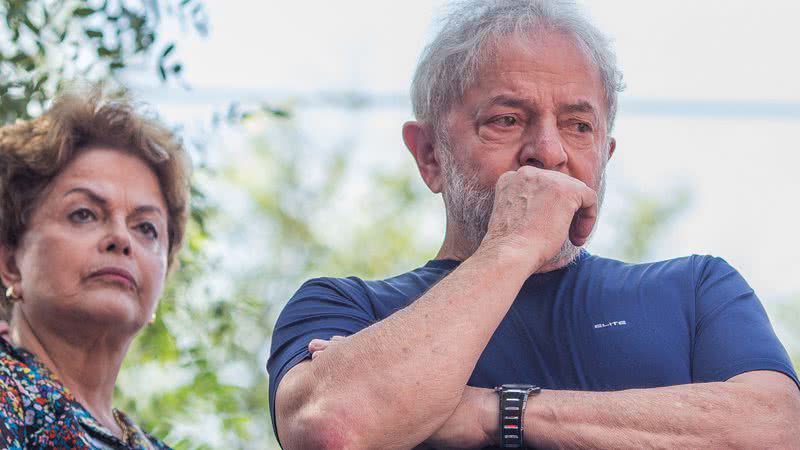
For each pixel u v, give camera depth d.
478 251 3.34
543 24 3.66
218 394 5.87
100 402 4.22
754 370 3.34
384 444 3.09
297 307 3.57
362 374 3.12
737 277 3.62
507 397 3.23
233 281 11.53
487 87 3.62
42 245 4.13
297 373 3.26
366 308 3.60
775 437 3.19
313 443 3.09
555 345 3.51
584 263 3.72
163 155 4.41
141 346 5.77
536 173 3.45
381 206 15.20
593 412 3.20
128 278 4.16
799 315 14.56
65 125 4.27
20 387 3.73
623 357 3.46
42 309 4.10
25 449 3.61
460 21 3.73
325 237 14.84
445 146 3.71
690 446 3.16
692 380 3.44
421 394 3.10
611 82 3.74
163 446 4.51
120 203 4.24
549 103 3.59
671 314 3.53
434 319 3.18
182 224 4.55
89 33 5.45
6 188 4.19
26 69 5.37
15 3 5.43
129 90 4.62
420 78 3.84
